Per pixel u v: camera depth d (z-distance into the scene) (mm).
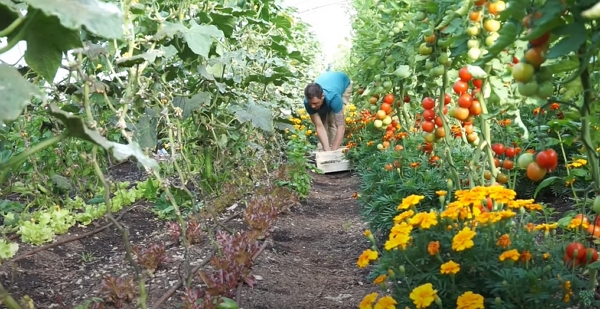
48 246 4371
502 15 1967
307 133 8930
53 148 5324
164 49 3787
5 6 1708
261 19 6055
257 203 5363
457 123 4590
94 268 4090
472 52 3090
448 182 3445
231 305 2930
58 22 1684
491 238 2531
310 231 5254
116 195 5695
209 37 3543
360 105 11477
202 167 6004
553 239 2801
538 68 1937
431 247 2383
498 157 4812
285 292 3582
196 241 4453
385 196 4195
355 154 8469
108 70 4070
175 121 4238
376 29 7734
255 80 5305
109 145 1667
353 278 3924
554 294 2316
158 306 3217
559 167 4859
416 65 4465
